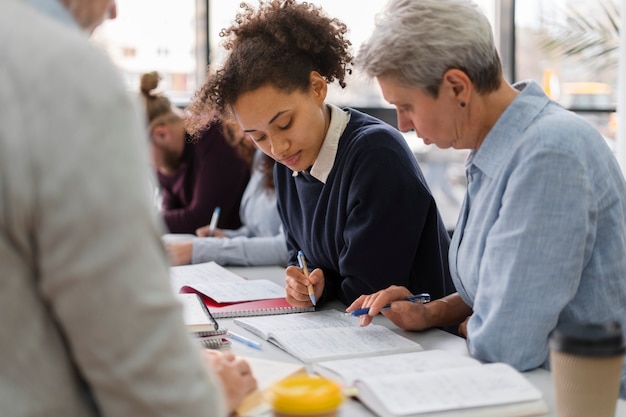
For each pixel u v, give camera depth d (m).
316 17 1.70
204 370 0.81
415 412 1.03
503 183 1.31
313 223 1.86
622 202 1.34
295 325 1.61
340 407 1.10
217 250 2.45
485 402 1.06
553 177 1.23
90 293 0.73
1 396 0.75
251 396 1.12
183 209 3.03
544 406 1.09
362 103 3.59
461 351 1.42
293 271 1.79
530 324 1.25
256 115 1.65
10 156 0.71
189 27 3.53
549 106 1.33
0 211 0.72
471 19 1.29
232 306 1.80
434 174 3.98
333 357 1.36
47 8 0.80
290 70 1.65
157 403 0.75
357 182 1.74
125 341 0.74
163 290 0.76
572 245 1.23
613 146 3.82
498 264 1.27
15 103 0.72
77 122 0.72
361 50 1.35
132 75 3.42
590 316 1.31
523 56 3.89
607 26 3.77
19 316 0.75
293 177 1.95
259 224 2.67
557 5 3.83
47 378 0.76
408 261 1.76
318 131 1.75
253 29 1.69
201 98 1.71
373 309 1.52
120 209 0.73
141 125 0.79
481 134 1.37
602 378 0.99
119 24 3.37
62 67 0.73
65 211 0.72
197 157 2.96
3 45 0.74
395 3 1.32
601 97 3.85
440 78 1.29
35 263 0.75
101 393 0.76
